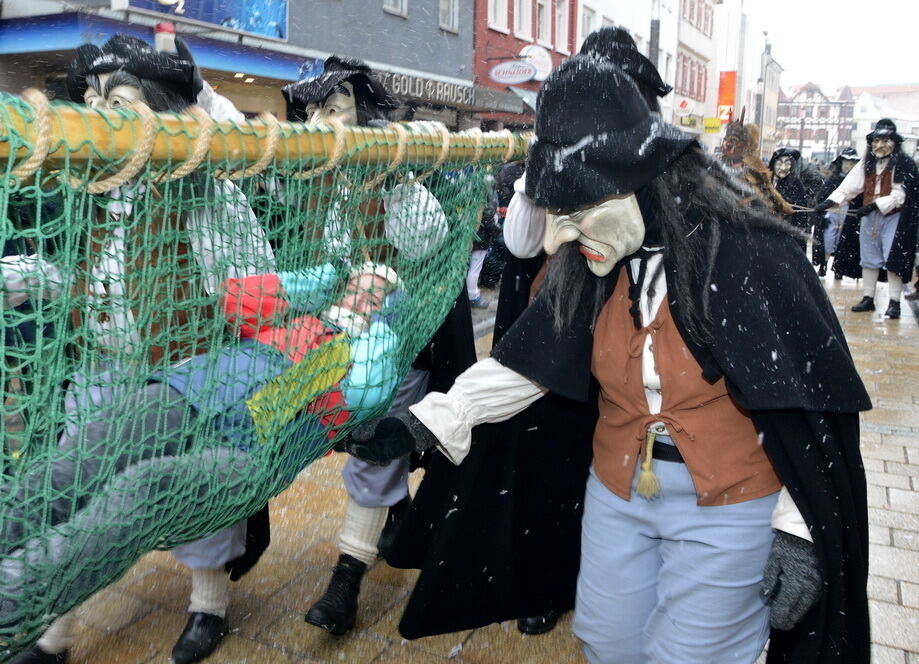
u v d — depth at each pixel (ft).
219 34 37.37
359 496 9.35
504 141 7.99
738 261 6.05
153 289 4.83
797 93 370.32
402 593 10.50
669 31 115.14
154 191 4.65
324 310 6.36
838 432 6.33
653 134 5.71
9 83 32.96
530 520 8.30
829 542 6.07
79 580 4.61
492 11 64.28
